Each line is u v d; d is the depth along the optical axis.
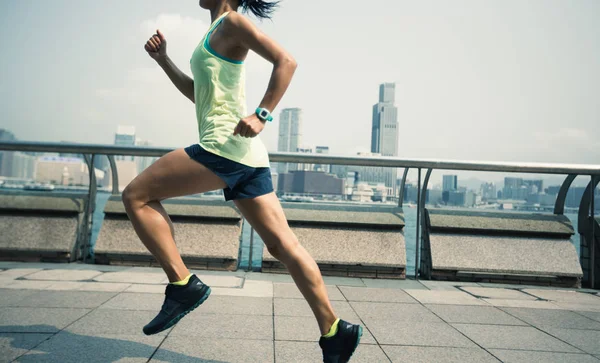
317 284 1.68
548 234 4.50
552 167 4.34
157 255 1.68
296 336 2.30
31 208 4.38
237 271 4.33
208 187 1.66
